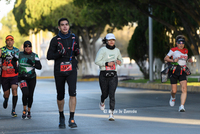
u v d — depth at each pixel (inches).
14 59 594.6
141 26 1712.6
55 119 550.0
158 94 1036.5
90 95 1042.7
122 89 1331.2
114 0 1301.7
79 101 845.8
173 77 657.0
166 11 1417.3
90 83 1975.9
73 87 457.1
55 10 2512.3
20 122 520.1
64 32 454.3
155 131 430.6
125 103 785.6
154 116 567.8
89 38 2910.9
